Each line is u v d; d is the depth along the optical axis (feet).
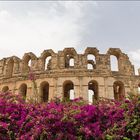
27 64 196.34
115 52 190.70
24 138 57.00
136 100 63.72
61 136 57.41
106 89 174.19
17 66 193.98
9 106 65.72
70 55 194.70
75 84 175.52
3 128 58.34
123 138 58.44
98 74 177.88
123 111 65.41
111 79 177.27
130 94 67.62
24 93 189.06
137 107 62.03
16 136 58.59
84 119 63.82
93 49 187.32
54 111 62.64
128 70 183.83
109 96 172.14
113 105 69.67
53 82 177.68
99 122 63.98
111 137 59.00
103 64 182.09
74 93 173.06
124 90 175.94
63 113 63.16
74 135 59.77
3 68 199.00
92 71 178.70
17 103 68.95
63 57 186.60
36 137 56.95
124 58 187.73
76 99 76.23
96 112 66.08
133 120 60.64
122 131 60.23
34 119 61.16
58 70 180.75
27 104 70.64
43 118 60.23
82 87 174.40
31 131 58.39
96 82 177.06
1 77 195.21
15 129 60.23
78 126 62.18
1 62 201.46
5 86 189.88
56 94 173.68
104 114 66.18
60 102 74.69
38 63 188.03
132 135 58.95
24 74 186.39
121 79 178.91
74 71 179.01
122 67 184.96
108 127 63.36
